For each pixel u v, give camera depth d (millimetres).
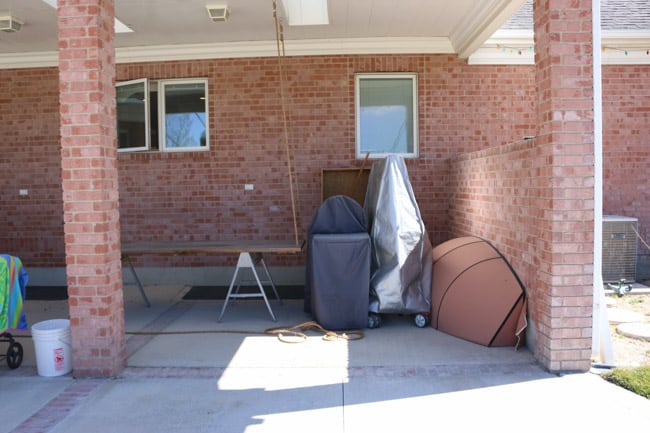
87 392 3893
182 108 7613
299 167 7422
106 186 4207
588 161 3963
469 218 6406
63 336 4277
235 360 4520
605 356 4199
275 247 6016
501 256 5250
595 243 4125
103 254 4152
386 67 7301
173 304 6598
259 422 3355
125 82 7516
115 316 4293
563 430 3180
